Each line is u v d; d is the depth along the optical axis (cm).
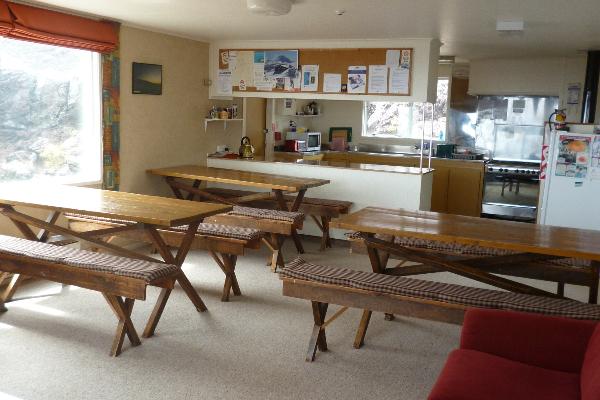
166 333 371
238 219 514
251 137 798
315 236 661
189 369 321
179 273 365
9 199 405
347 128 941
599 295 489
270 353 347
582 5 413
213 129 710
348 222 367
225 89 684
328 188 640
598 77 705
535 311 287
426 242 433
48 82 505
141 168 602
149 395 292
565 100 796
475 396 211
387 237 435
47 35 475
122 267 336
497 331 254
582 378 222
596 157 591
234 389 301
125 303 347
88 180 540
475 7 430
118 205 397
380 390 307
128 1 448
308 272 339
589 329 243
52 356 332
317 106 943
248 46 664
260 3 405
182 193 662
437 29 535
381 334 386
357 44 611
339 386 309
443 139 895
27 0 456
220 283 481
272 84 658
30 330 367
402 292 314
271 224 504
